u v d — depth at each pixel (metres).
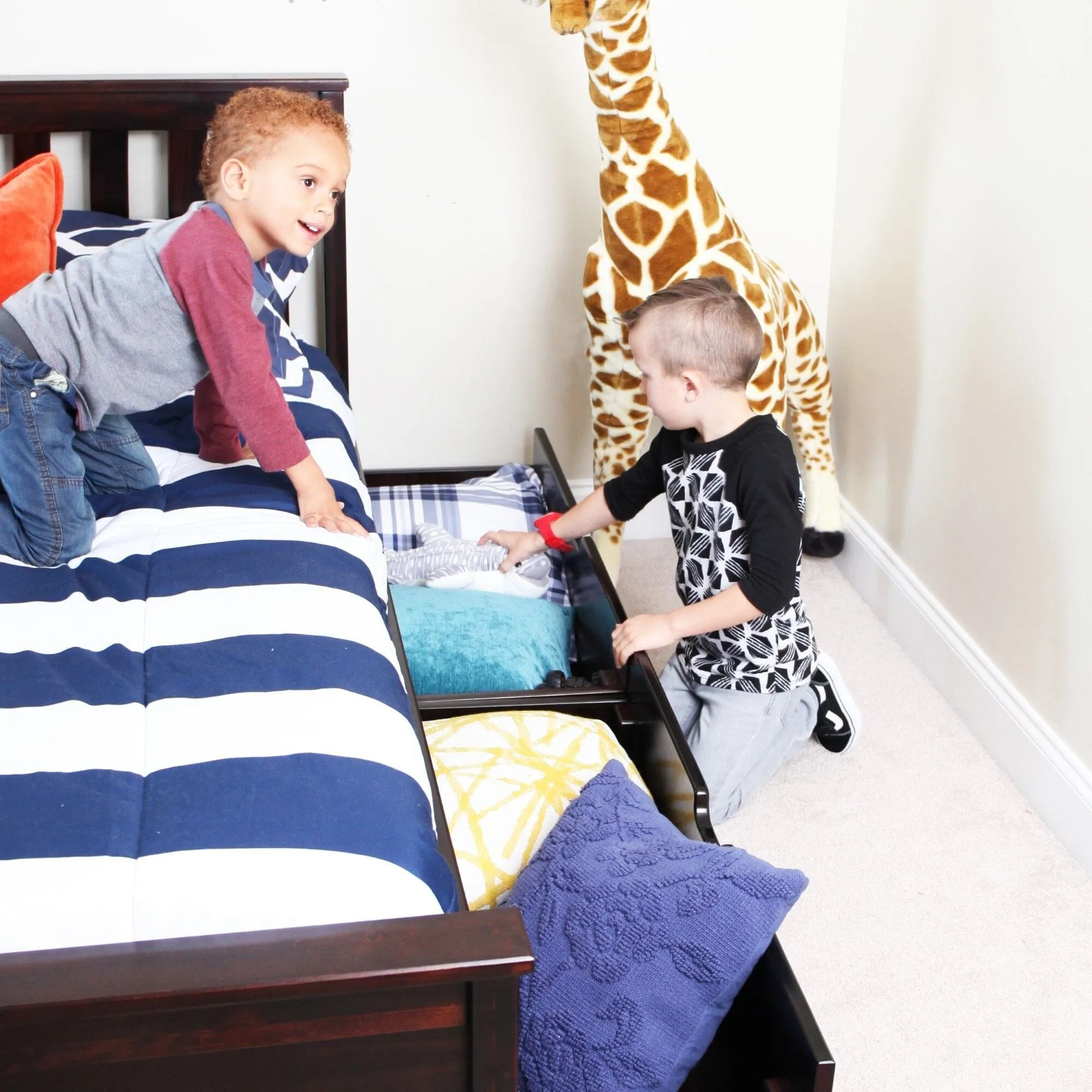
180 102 2.17
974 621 2.08
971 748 2.04
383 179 2.35
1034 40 1.78
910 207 2.19
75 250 2.01
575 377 2.58
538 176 2.39
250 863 0.96
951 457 2.12
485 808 1.35
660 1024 1.12
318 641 1.24
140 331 1.38
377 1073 0.91
